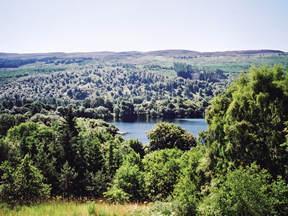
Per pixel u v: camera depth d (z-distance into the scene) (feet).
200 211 45.29
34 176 97.45
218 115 104.83
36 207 45.52
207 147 104.01
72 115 293.64
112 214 43.16
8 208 44.24
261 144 88.79
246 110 92.89
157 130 320.70
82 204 49.44
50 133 281.95
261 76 92.73
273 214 46.29
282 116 87.97
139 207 47.67
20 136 288.10
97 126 429.38
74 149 270.67
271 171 86.38
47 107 584.81
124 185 178.40
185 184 70.59
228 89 106.22
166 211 44.65
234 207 45.34
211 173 99.71
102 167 272.92
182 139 315.37
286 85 90.68
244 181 46.60
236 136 92.17
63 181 238.07
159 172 179.32
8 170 92.84
